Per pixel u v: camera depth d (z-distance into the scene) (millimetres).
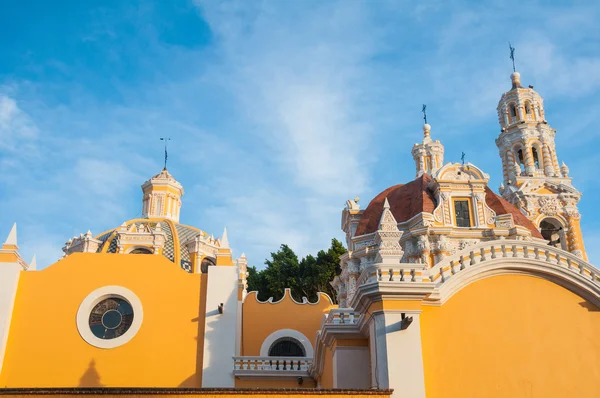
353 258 34719
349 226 38125
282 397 14602
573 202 42469
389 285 15992
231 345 24469
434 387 15539
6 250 24906
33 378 23297
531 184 43031
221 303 24984
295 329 29531
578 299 17094
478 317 16500
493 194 35531
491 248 17359
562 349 16422
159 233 39500
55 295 24719
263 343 29016
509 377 15938
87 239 39594
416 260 32219
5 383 23109
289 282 54625
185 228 42938
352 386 18328
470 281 16875
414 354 15547
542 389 15953
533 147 47250
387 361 15406
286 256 57188
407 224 33812
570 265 17375
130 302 24891
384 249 16953
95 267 25359
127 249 38969
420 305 16156
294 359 25547
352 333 18906
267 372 24969
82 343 24047
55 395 14609
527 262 17078
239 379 24781
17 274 24719
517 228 32344
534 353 16297
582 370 16266
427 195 34562
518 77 49750
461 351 16031
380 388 15328
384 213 17562
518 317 16641
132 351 24078
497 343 16266
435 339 16062
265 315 29750
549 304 16922
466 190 33844
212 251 40812
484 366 15961
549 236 42562
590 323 16828
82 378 23453
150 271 25547
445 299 16516
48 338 23984
